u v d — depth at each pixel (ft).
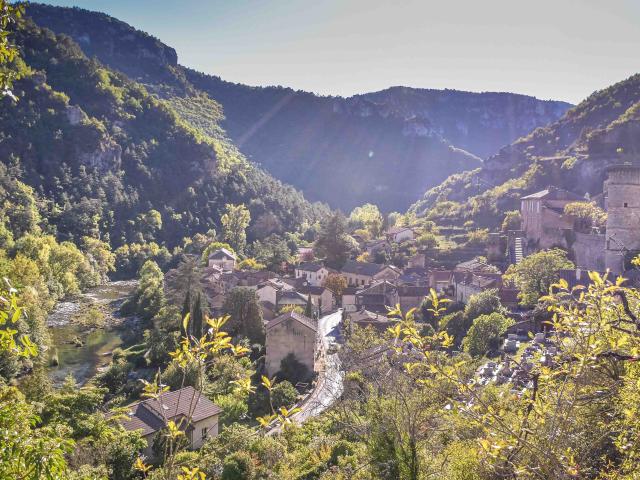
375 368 79.25
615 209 188.44
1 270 245.86
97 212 490.90
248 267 400.67
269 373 187.52
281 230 558.15
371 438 60.18
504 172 545.44
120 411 111.75
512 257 296.71
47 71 640.58
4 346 25.73
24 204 421.59
